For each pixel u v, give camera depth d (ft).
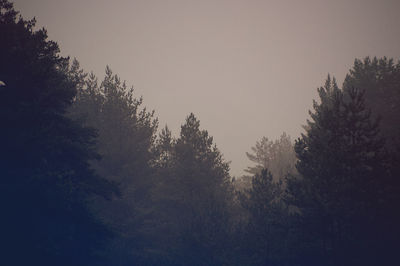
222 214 65.41
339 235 45.19
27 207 40.52
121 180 76.33
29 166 43.24
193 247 63.93
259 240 56.85
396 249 42.83
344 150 44.93
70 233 46.01
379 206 42.78
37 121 43.60
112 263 68.64
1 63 43.39
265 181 61.98
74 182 48.78
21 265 38.01
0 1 45.98
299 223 48.26
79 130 50.67
